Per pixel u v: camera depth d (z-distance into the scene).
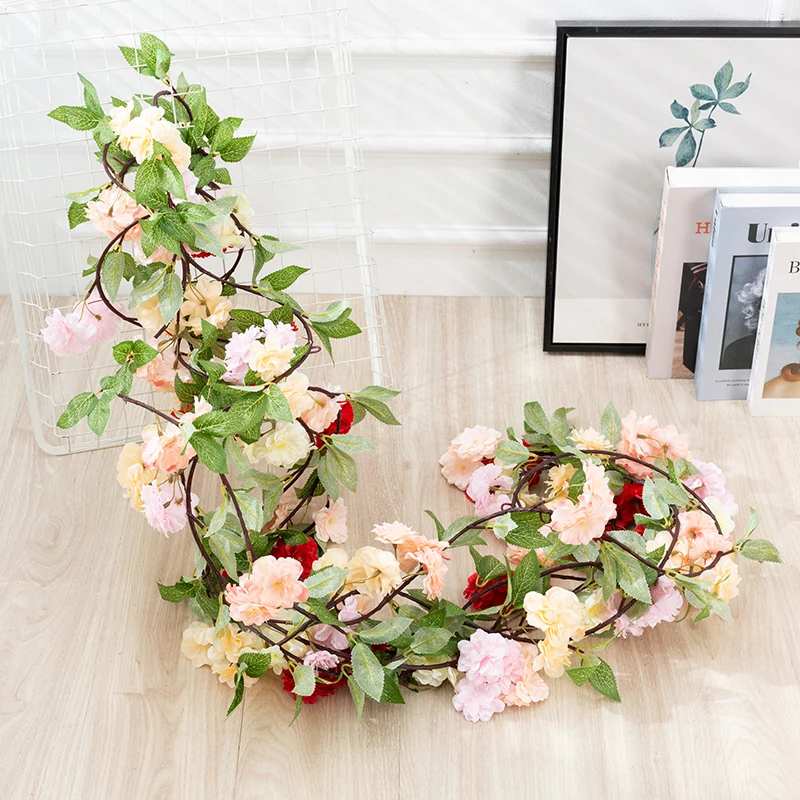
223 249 1.27
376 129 1.78
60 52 1.69
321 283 1.93
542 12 1.65
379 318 1.84
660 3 1.64
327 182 1.83
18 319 1.55
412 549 1.21
